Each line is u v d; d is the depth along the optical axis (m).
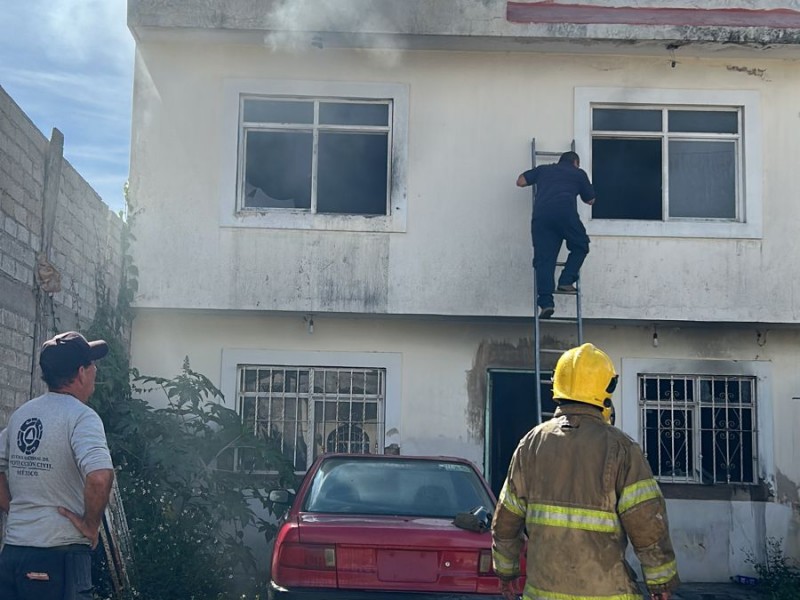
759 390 11.55
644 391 11.60
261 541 10.85
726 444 11.52
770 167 11.30
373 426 11.45
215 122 11.09
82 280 9.52
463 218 11.09
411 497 7.23
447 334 11.50
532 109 11.27
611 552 4.25
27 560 4.62
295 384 11.46
